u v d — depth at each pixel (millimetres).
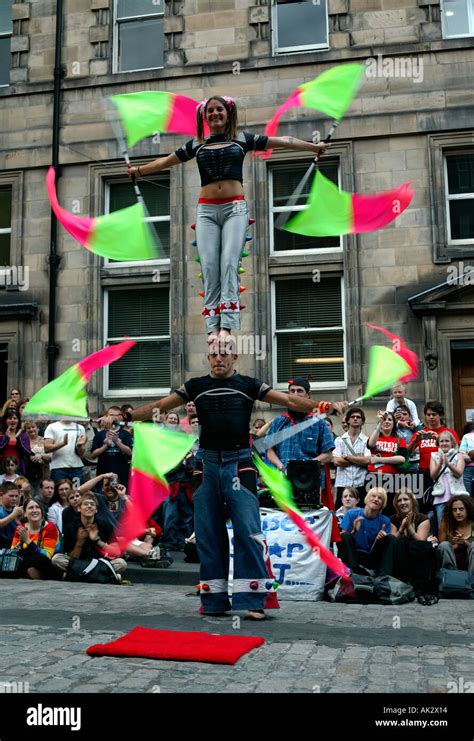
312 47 13391
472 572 7484
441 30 12695
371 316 12383
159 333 13562
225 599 6031
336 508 9094
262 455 7539
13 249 13797
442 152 12562
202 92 13336
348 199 6320
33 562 8391
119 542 8547
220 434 5930
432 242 12328
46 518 9062
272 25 13430
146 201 13758
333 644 5039
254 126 13055
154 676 4180
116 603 6680
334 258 12734
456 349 12141
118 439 10062
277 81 13070
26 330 13531
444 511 7902
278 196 13273
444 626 5797
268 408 12516
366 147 12711
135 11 14227
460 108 12469
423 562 7371
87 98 13836
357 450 9172
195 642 4875
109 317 13750
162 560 8898
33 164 13906
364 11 12906
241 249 5617
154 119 6609
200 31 13484
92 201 13633
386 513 8914
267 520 7574
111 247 6211
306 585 7355
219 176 5641
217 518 6016
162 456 6500
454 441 8852
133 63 14188
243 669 4340
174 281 13117
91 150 13703
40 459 9984
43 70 14094
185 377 12875
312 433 7301
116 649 4625
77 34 14055
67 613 6117
